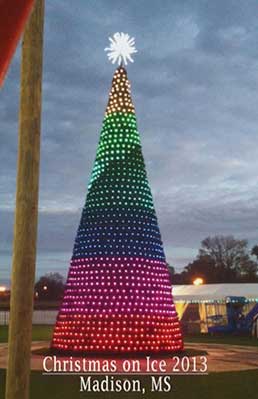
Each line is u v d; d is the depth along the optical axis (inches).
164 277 709.3
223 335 1270.9
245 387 499.2
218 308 1331.2
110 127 736.3
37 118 242.1
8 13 70.8
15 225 245.6
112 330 664.4
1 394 438.9
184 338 1162.6
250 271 2883.9
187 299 1346.0
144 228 704.4
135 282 679.7
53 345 700.0
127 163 721.0
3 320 1764.3
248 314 1273.4
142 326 669.9
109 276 679.1
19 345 241.4
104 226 697.6
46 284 3063.5
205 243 2945.4
